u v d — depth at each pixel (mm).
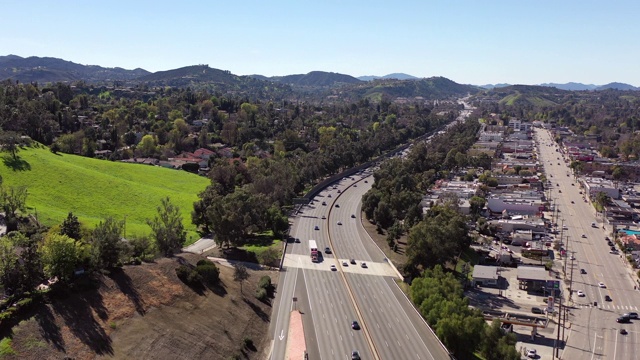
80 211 191250
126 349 97250
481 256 199875
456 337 118250
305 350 113375
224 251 170625
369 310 134000
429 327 125375
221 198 194750
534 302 160625
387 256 176625
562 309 157750
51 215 171125
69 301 100750
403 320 129000
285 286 148000
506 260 194750
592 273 189250
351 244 190000
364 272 161375
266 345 116938
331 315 130875
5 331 88750
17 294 96562
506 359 113188
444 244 162500
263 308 132750
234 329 117688
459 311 124062
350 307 135625
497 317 145375
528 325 139750
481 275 172500
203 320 115250
